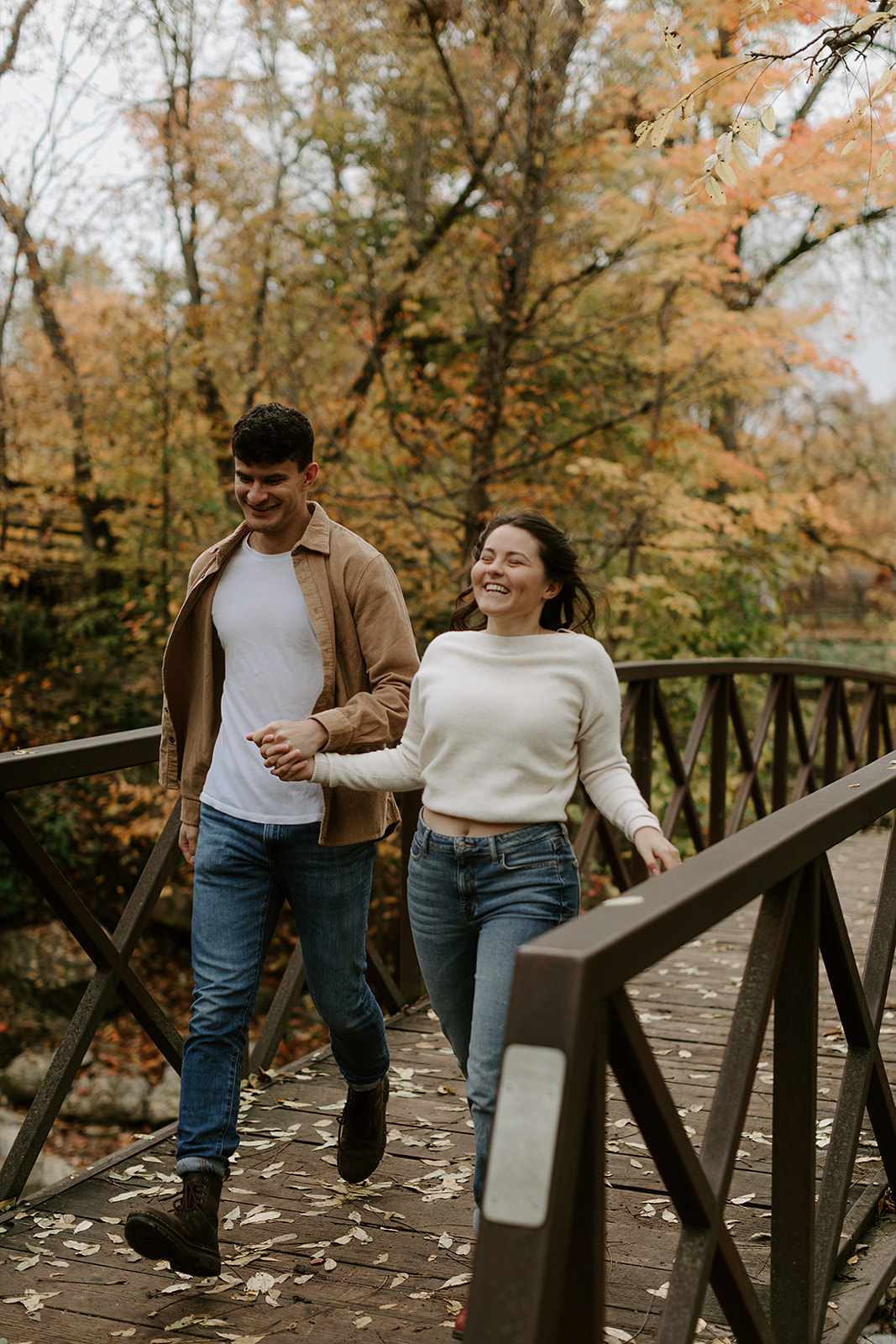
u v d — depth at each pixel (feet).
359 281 28.63
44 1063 29.07
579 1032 3.89
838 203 21.38
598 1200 4.05
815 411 41.55
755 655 33.81
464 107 25.84
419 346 30.19
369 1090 8.77
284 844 7.96
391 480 27.94
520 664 6.87
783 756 23.16
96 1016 9.57
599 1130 4.05
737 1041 5.74
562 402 28.96
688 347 26.84
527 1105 3.86
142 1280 7.78
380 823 8.13
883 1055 11.39
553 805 6.75
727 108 21.45
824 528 38.04
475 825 6.79
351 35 26.30
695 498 29.01
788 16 13.74
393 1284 7.67
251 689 8.06
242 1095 11.22
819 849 6.48
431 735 6.95
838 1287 7.75
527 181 25.49
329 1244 8.23
